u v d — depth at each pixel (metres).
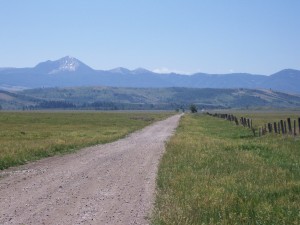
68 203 13.01
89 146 34.31
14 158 23.45
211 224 9.94
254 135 41.59
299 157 23.00
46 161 24.41
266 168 18.92
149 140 40.81
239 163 20.78
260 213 10.77
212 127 63.66
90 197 13.97
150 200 13.45
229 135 44.38
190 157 23.58
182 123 79.06
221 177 16.45
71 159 25.38
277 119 99.06
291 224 10.02
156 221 10.54
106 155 27.55
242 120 62.19
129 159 25.22
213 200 12.13
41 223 10.57
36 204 12.81
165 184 15.55
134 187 15.80
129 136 47.12
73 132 53.00
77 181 17.22
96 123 85.00
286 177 16.38
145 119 113.38
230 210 11.19
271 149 26.89
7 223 10.50
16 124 77.94
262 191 13.45
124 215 11.54
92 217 11.27
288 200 12.10
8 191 14.92
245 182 15.28
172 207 11.59
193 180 15.89
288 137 33.47
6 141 36.78
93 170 20.53
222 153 25.22
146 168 21.11
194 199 12.37
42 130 58.72
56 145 31.44
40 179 17.67
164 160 23.16
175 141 35.53
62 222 10.71
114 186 16.05
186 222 10.05
